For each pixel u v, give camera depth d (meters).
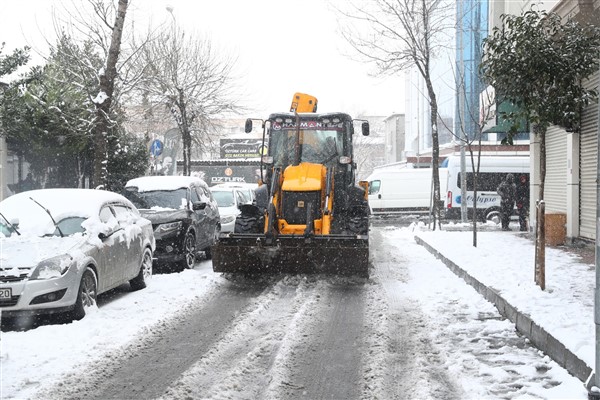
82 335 7.99
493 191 30.44
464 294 10.69
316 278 12.54
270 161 13.85
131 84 22.86
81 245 9.27
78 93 21.41
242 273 12.27
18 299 8.40
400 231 25.12
